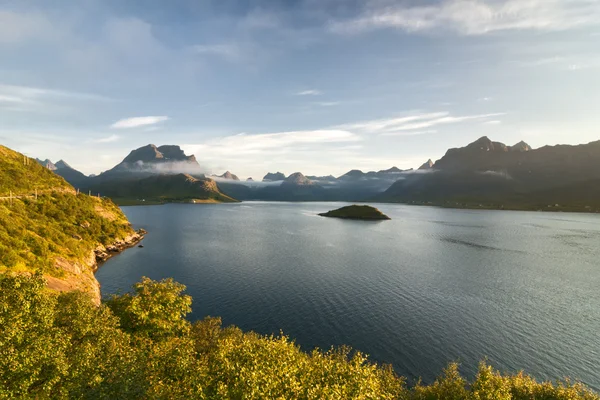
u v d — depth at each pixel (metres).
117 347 30.41
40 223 105.94
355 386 27.17
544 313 71.00
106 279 96.75
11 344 22.91
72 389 23.12
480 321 66.69
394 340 58.84
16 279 28.08
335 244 164.75
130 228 179.25
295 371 28.02
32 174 150.25
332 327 64.00
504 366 51.19
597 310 73.00
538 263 121.38
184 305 47.00
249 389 24.19
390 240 180.50
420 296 82.00
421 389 37.25
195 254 134.75
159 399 23.27
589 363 51.84
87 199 169.62
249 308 73.50
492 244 167.00
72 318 32.97
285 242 169.75
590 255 138.00
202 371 28.52
